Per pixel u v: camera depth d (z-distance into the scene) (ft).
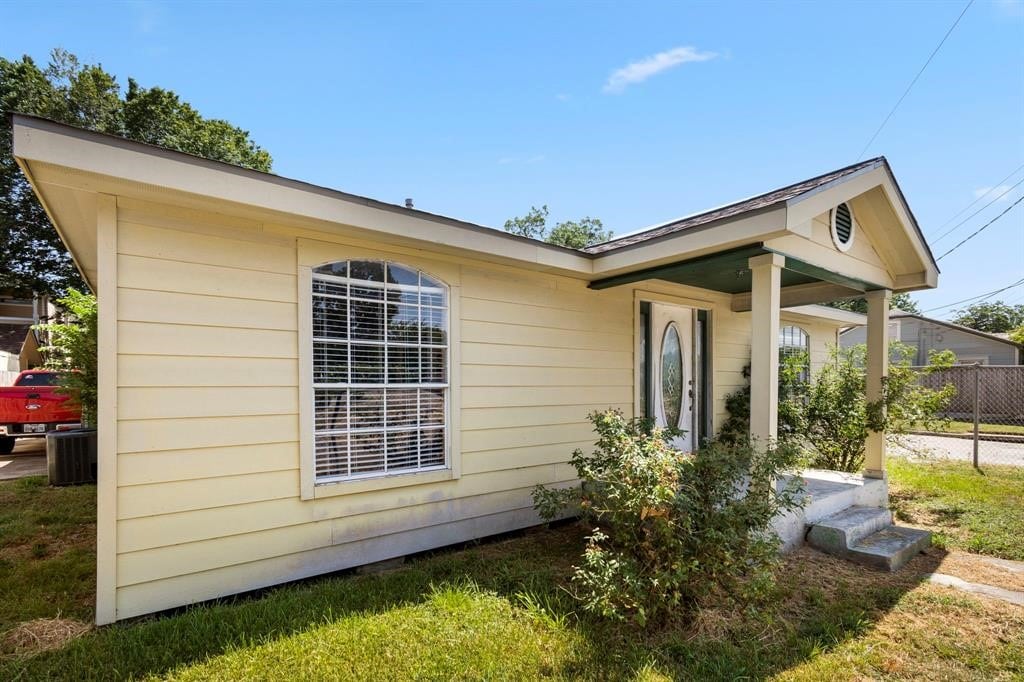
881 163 14.15
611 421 10.94
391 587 10.39
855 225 15.88
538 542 14.02
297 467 10.93
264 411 10.55
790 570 11.91
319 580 11.16
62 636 8.41
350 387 11.86
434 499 13.10
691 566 8.63
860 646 8.59
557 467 16.05
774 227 11.28
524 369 15.30
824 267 14.42
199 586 9.70
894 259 17.26
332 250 11.57
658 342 19.98
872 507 15.78
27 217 51.52
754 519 9.46
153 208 9.37
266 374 10.60
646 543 9.07
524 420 15.24
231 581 10.06
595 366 17.39
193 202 9.30
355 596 9.89
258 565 10.39
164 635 8.23
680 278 18.70
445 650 7.95
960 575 11.99
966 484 21.29
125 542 8.96
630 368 18.60
